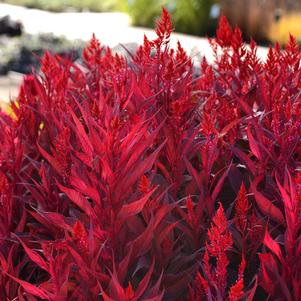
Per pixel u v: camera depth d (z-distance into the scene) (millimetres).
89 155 1127
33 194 1276
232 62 1593
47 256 1056
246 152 1382
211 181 1318
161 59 1412
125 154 1098
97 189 1124
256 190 1148
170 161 1262
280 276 1110
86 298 1059
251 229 1166
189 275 1124
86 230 1125
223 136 1373
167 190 1211
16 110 1586
